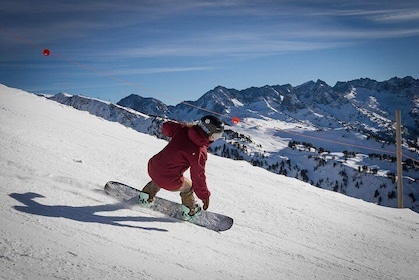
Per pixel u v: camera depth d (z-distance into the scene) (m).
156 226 4.29
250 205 6.46
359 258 4.99
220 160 11.18
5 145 5.82
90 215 4.05
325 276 4.07
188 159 4.55
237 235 4.80
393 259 5.27
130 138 10.70
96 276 2.65
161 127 4.89
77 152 6.85
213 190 6.95
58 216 3.75
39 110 10.67
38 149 6.15
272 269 3.90
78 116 12.12
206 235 4.48
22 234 3.05
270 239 4.95
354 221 7.23
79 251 3.02
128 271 2.88
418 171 160.75
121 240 3.57
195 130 4.55
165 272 3.08
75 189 4.76
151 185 4.77
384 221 7.87
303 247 4.95
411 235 7.11
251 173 9.92
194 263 3.49
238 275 3.49
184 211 4.76
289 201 7.50
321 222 6.45
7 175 4.61
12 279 2.31
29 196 4.11
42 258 2.71
